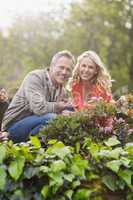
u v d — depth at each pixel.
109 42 29.12
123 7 28.89
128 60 29.11
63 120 5.24
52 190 4.19
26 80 6.01
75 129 5.21
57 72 6.00
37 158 4.29
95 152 4.42
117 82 28.25
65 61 6.02
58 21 30.47
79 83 6.30
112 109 5.44
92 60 6.19
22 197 4.18
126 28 28.95
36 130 5.72
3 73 33.25
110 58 29.08
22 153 4.27
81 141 5.15
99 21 29.08
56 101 6.09
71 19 29.75
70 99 6.24
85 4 29.47
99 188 4.27
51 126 5.23
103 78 6.25
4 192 4.19
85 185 4.26
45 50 30.19
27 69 29.86
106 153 4.40
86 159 4.43
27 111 5.99
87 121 5.26
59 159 4.31
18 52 32.38
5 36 34.75
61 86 6.14
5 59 33.16
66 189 4.22
